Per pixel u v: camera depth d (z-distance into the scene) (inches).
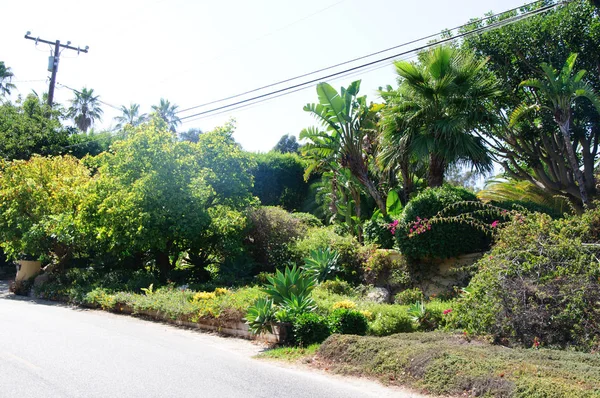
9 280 1008.2
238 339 413.7
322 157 909.2
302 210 1405.0
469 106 605.0
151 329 451.5
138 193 636.7
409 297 498.3
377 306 430.3
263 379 273.3
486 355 265.1
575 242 325.7
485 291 331.9
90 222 683.4
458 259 530.3
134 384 250.5
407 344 299.9
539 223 361.1
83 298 616.7
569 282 304.8
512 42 694.5
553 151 722.2
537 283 314.8
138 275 673.0
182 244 717.9
